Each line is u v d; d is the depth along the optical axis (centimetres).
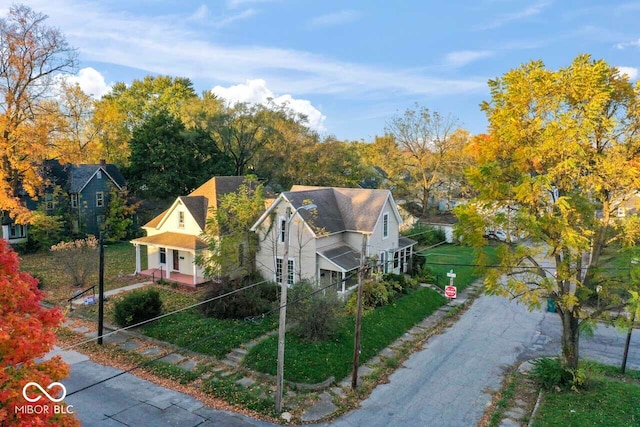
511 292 1722
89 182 4309
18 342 755
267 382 1678
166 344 1992
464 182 5300
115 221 4384
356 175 5188
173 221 3116
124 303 2145
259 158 4962
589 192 1611
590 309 2430
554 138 1487
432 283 3105
